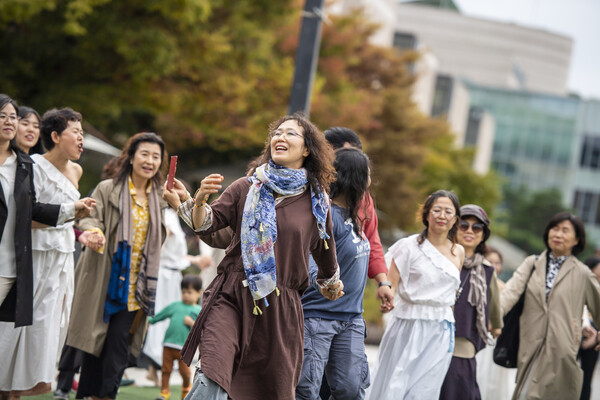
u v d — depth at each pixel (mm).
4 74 27859
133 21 27297
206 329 8156
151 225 11859
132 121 39000
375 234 11555
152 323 14336
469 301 12953
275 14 32875
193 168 41969
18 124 11031
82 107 29062
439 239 12445
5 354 10445
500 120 153500
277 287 8375
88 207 10477
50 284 10656
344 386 10406
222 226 8391
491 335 14000
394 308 12430
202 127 34094
